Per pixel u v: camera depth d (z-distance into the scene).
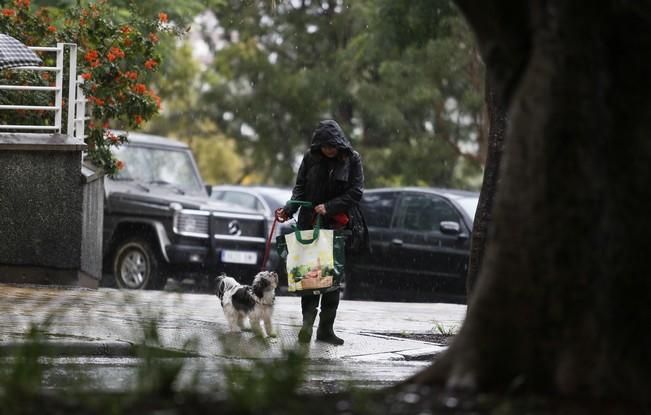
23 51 18.75
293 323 15.88
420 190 25.70
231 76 52.28
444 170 46.44
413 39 35.16
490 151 14.26
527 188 6.07
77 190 20.64
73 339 12.04
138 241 24.89
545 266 6.01
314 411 5.78
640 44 6.07
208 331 14.16
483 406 5.79
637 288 6.00
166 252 24.56
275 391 6.20
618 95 6.11
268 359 11.47
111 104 23.02
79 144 20.62
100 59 22.80
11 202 20.50
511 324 6.07
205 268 25.38
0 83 21.91
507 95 6.54
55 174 20.61
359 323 17.36
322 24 50.09
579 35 6.00
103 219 25.14
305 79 48.69
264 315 14.01
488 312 6.14
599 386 5.89
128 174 26.23
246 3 25.55
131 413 5.61
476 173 48.56
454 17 34.94
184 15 33.88
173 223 24.70
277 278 14.06
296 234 13.78
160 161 27.02
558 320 5.99
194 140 55.53
